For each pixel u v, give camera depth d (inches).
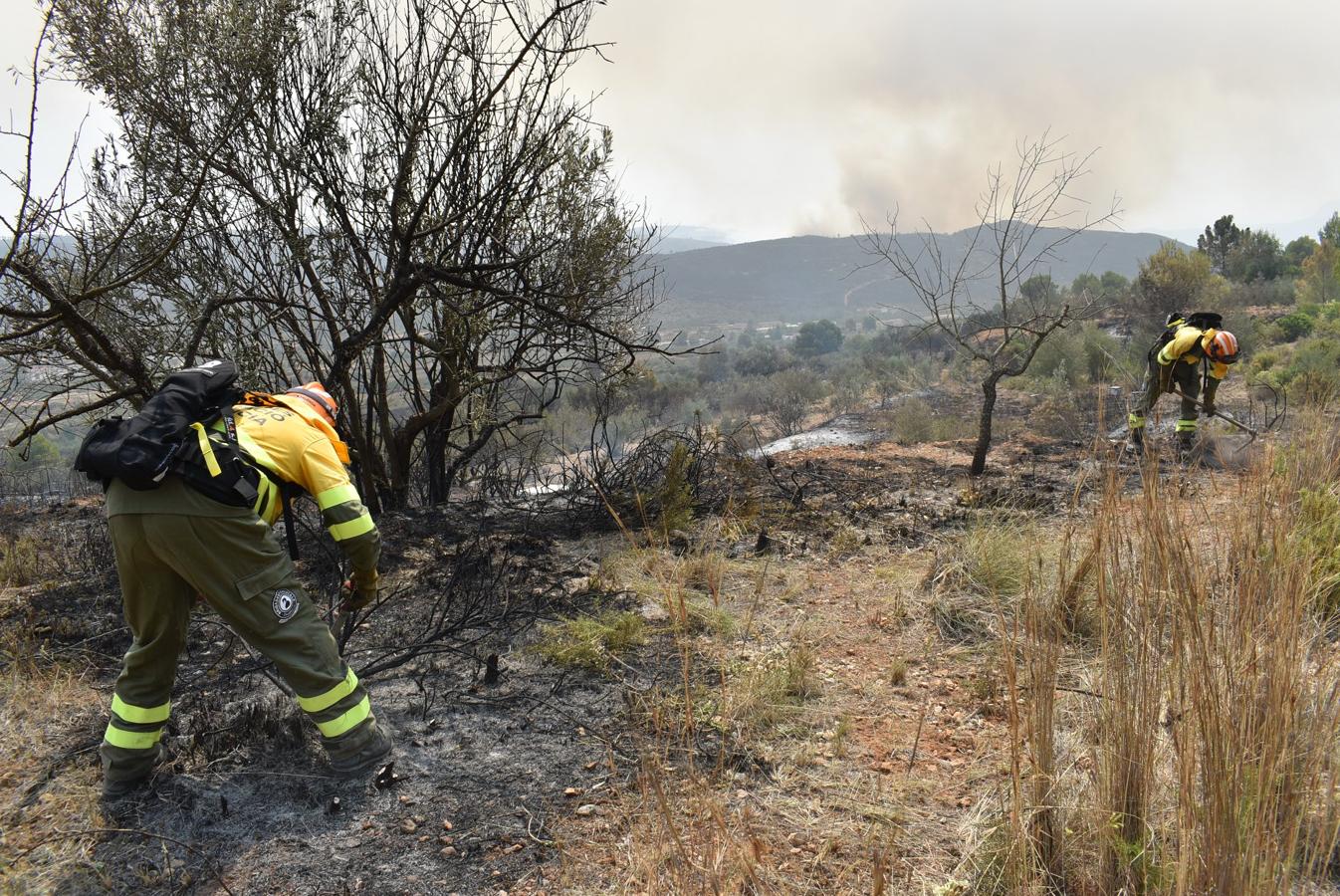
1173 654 86.7
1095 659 125.3
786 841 101.3
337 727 112.4
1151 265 815.7
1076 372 578.9
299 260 221.9
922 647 160.9
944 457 370.3
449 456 332.8
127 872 96.0
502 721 132.4
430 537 234.8
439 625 163.6
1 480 373.7
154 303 215.9
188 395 103.9
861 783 114.3
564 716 133.8
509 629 169.9
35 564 207.9
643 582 193.5
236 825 104.7
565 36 217.8
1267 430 270.5
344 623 152.3
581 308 253.0
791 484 303.1
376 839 103.0
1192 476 145.4
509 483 308.0
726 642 162.6
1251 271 1176.8
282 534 229.1
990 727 129.3
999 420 472.7
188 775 113.3
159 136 202.5
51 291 152.5
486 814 108.1
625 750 123.3
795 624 172.2
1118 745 87.8
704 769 118.0
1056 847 90.8
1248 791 77.9
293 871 97.0
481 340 263.3
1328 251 956.6
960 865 94.0
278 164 221.9
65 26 181.6
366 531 113.3
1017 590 171.0
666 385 1003.9
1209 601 87.3
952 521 244.5
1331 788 78.7
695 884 88.1
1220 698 81.1
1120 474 104.0
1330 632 116.4
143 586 103.3
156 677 108.2
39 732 124.8
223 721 125.3
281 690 137.1
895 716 134.8
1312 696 87.1
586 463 298.4
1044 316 304.8
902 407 544.4
